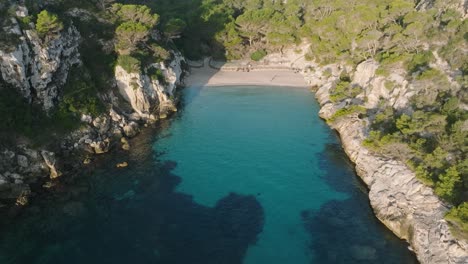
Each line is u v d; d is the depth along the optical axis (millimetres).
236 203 55188
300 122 82625
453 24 73750
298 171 63531
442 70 67438
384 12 96250
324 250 46438
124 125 74938
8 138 57062
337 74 100438
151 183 59781
